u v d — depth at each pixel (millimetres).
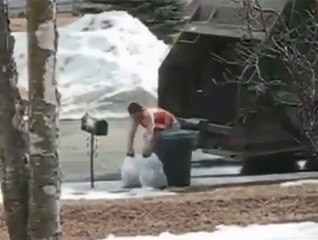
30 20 8672
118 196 21062
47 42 8695
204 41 25156
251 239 16219
